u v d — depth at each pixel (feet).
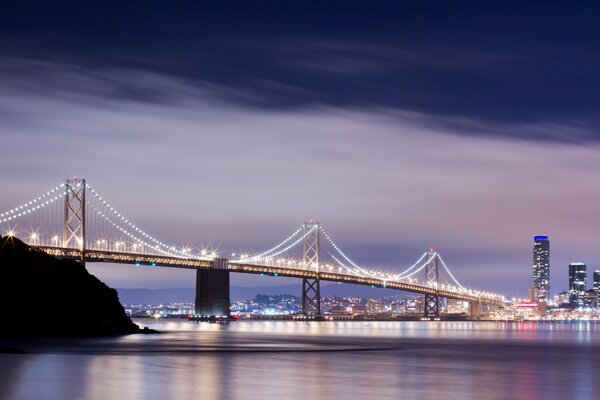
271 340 549.13
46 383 258.57
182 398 232.32
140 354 376.48
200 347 442.91
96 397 231.09
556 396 248.52
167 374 288.92
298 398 236.02
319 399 234.79
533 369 333.01
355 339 587.27
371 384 270.05
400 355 405.18
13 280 531.91
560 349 483.92
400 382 277.03
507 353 438.40
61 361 329.31
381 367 329.93
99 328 567.18
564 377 301.63
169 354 382.22
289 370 310.86
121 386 253.85
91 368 303.68
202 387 254.68
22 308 521.65
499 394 251.39
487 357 401.90
